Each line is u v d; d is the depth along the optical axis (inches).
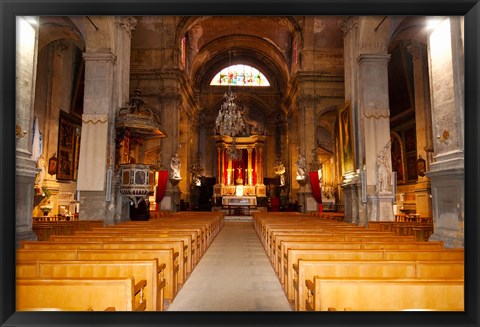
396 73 771.4
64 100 702.5
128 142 537.3
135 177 469.7
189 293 231.1
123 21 520.1
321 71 935.0
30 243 207.9
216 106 1363.2
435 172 294.4
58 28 521.0
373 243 211.0
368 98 470.9
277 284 253.8
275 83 1359.5
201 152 1350.9
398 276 151.3
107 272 154.0
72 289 121.0
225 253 391.5
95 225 413.4
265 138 1293.1
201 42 1188.5
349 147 519.2
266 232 380.8
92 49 478.9
